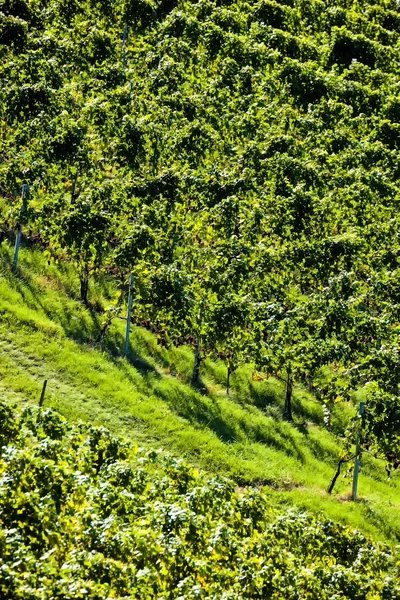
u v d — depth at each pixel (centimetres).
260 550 2569
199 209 4834
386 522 3606
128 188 4588
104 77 5616
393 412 3706
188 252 4434
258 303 4150
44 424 2873
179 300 3944
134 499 2555
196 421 3816
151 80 5653
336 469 3975
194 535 2473
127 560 2272
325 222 4991
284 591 2420
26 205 4191
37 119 4762
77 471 2559
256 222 4622
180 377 4181
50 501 2342
